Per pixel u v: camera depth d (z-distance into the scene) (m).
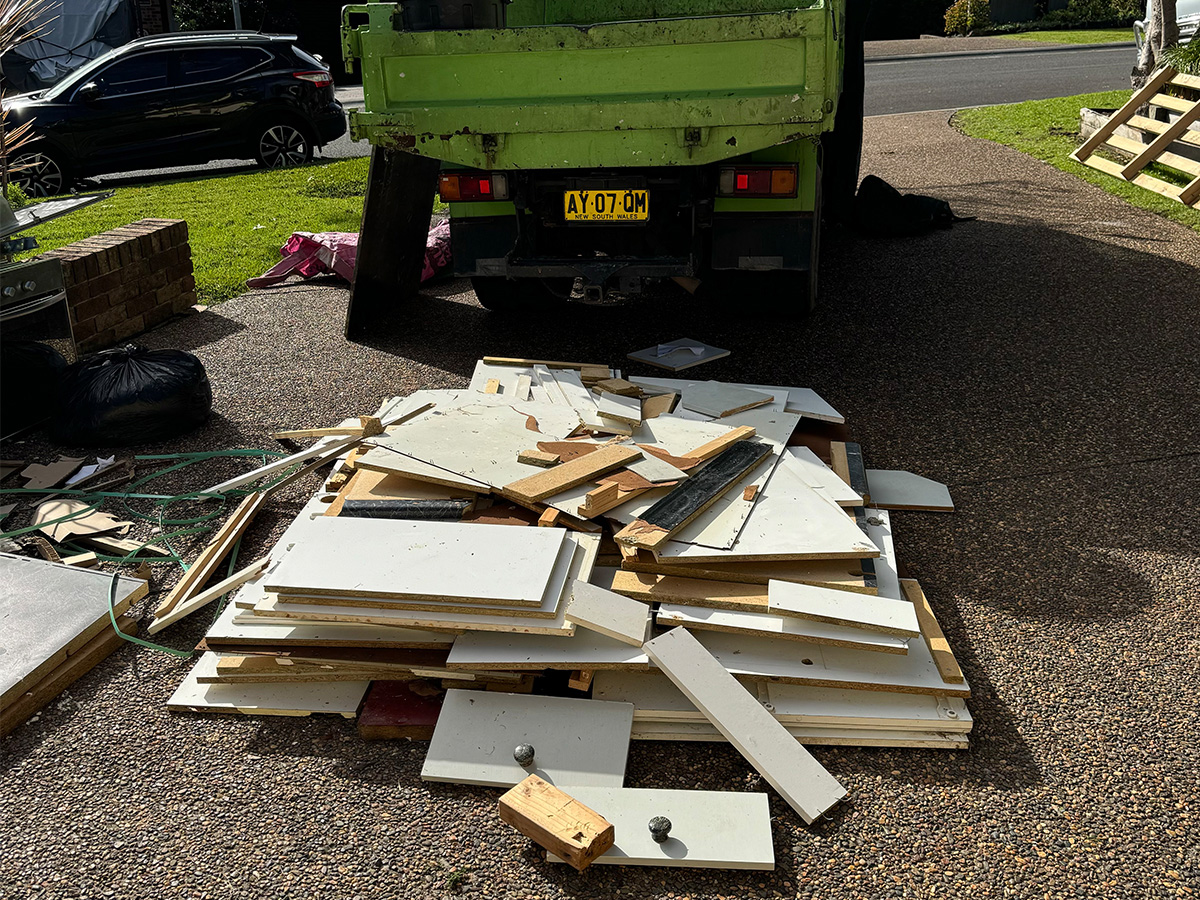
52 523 3.79
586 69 4.70
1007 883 2.28
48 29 17.23
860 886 2.28
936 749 2.67
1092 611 3.20
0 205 4.63
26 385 4.81
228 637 2.87
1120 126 10.37
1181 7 12.29
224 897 2.30
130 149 12.03
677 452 3.65
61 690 3.01
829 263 7.27
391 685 2.90
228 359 5.78
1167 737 2.68
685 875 2.32
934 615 3.14
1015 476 4.07
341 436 4.20
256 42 12.52
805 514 3.23
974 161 10.73
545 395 4.28
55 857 2.42
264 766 2.69
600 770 2.56
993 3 31.64
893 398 4.86
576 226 5.19
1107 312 5.96
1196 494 3.87
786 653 2.84
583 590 2.86
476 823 2.47
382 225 5.98
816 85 4.47
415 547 3.01
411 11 5.07
